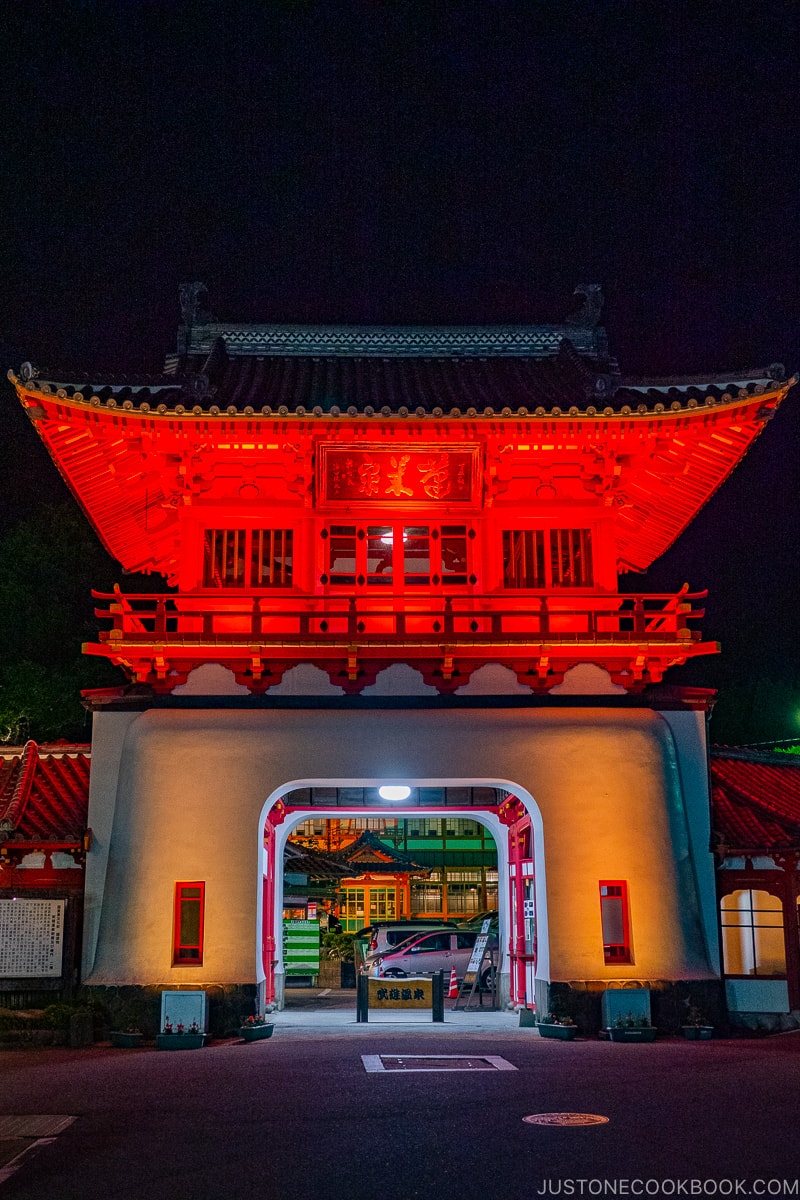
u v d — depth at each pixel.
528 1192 8.16
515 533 19.67
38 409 17.67
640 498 21.91
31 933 17.89
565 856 18.06
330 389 20.83
